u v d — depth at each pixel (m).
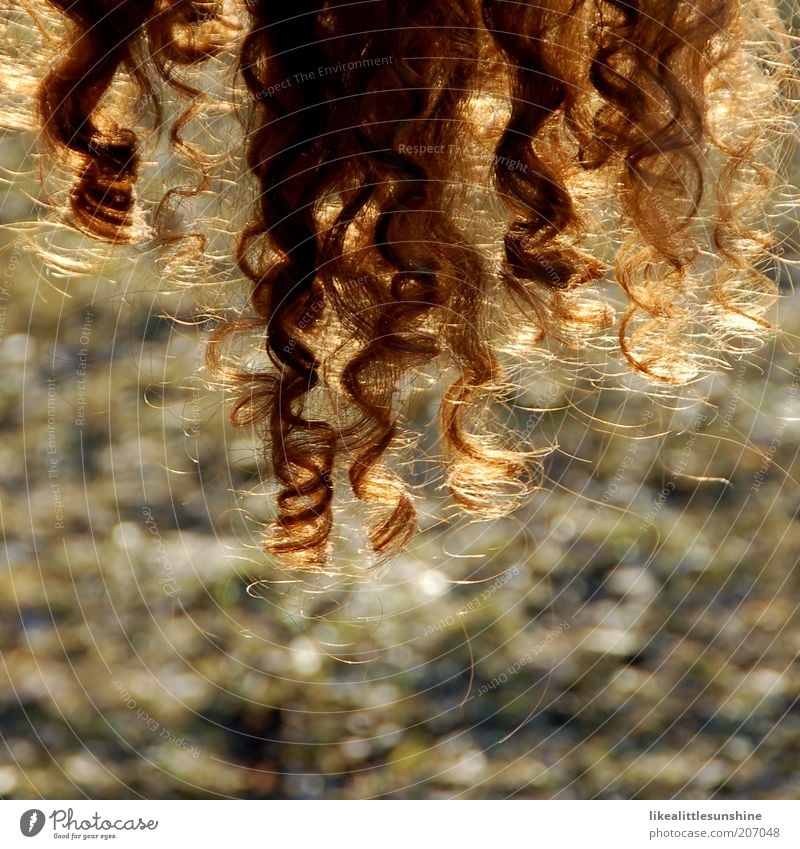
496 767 1.57
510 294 0.99
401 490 1.05
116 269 1.26
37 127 0.95
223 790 1.53
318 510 0.98
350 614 1.65
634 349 1.07
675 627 1.71
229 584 1.64
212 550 1.63
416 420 1.30
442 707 1.64
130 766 1.54
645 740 1.61
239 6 0.93
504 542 1.71
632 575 1.72
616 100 0.86
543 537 1.71
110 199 0.94
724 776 1.55
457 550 1.69
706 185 1.06
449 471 1.06
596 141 0.90
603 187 0.96
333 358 0.98
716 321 1.13
